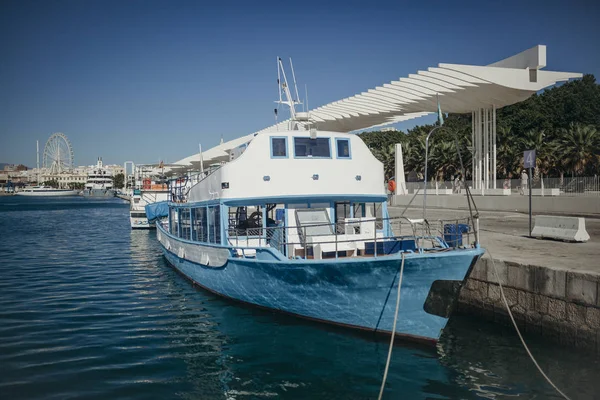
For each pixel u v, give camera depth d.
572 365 9.51
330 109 38.03
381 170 13.86
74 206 110.81
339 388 8.66
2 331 12.02
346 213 13.49
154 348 10.70
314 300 11.22
